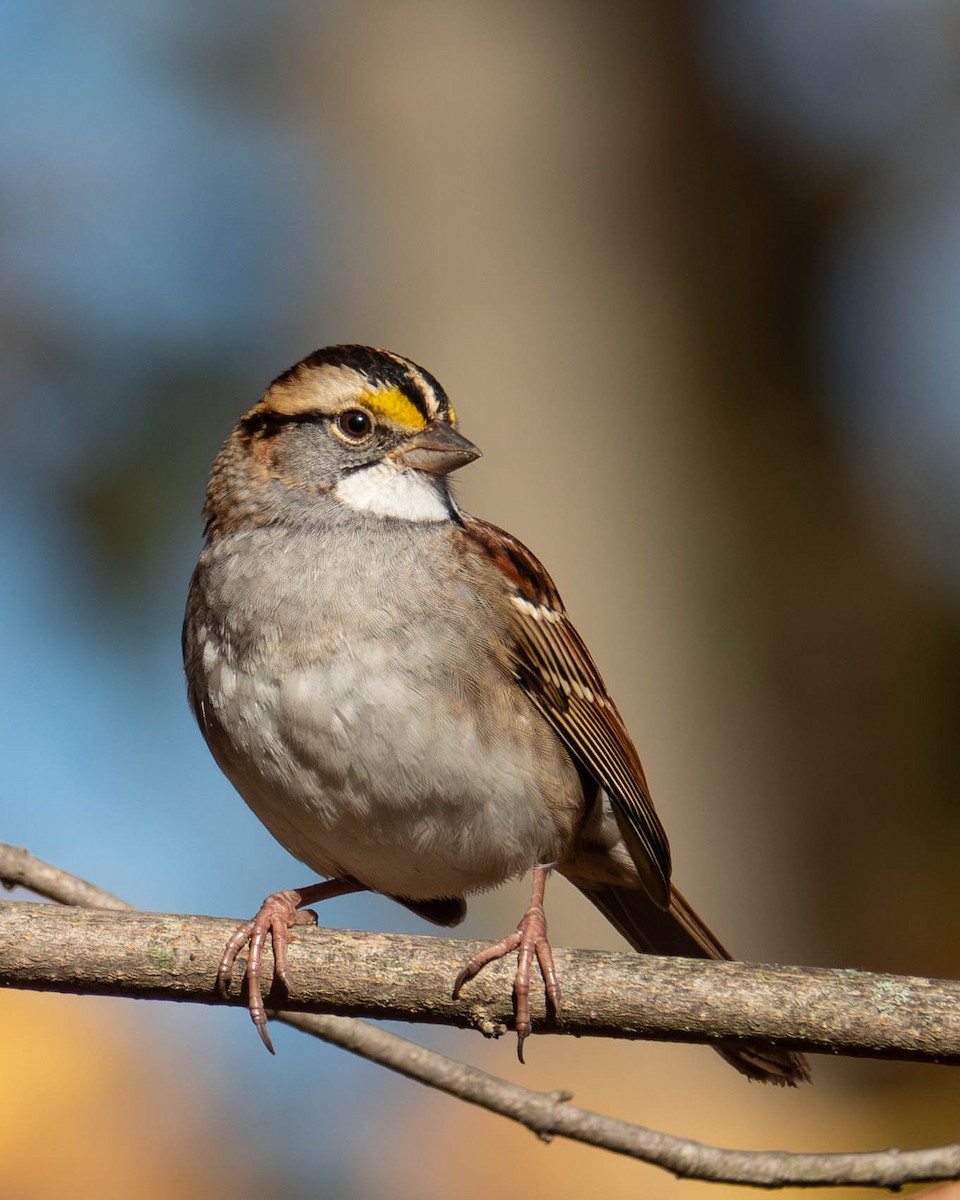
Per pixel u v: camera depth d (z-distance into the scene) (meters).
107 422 13.02
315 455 7.35
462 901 7.75
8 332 13.17
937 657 14.02
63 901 6.95
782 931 12.97
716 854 13.06
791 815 13.28
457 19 14.77
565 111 14.73
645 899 8.07
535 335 14.10
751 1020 5.83
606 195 14.58
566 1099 6.68
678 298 14.55
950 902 13.00
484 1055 10.34
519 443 13.84
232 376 13.68
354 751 6.77
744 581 13.84
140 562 12.38
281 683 6.81
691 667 13.47
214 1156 9.26
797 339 15.07
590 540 13.65
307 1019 6.76
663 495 13.93
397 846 6.95
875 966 12.88
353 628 6.84
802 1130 10.07
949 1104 10.14
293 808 6.92
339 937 6.11
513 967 6.04
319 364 7.54
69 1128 9.10
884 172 15.81
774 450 14.55
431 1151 9.60
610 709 7.66
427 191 14.45
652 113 14.93
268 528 7.23
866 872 13.20
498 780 6.95
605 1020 5.94
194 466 13.02
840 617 13.99
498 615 7.07
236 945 6.07
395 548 7.07
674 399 14.26
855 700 13.69
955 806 13.46
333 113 14.81
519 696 7.13
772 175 15.49
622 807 7.59
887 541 14.65
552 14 14.86
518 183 14.47
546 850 7.18
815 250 15.42
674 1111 10.20
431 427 7.42
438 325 14.16
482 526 7.52
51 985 6.02
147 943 6.05
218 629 7.00
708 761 13.23
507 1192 9.41
